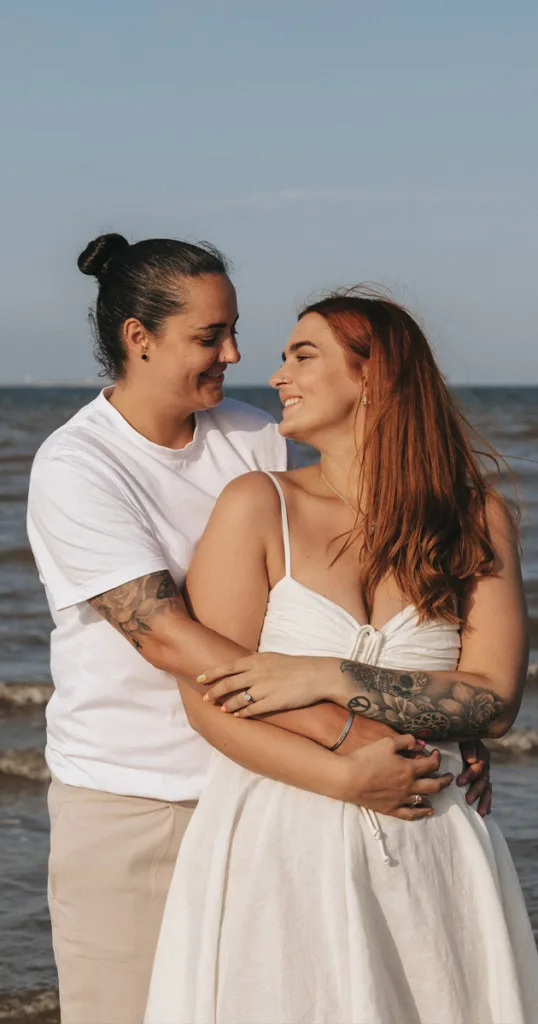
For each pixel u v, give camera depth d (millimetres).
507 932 2342
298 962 2246
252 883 2287
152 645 2527
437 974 2283
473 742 2531
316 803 2330
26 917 5320
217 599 2471
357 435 2574
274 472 2613
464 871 2375
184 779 2762
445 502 2498
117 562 2584
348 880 2246
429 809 2342
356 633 2391
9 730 8688
